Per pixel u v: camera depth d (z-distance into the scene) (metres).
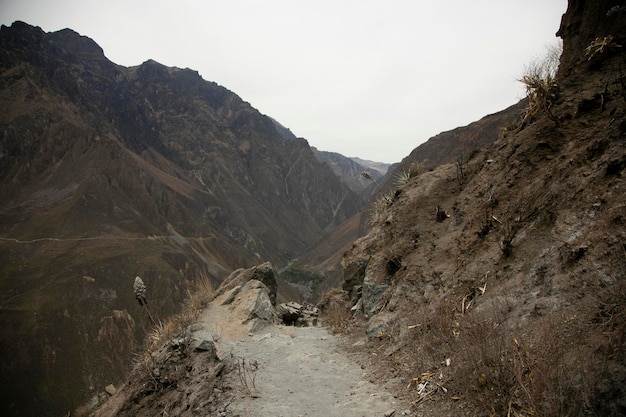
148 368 8.52
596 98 6.96
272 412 5.18
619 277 4.29
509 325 5.07
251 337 9.36
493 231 7.42
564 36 8.80
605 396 3.25
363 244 13.07
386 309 8.50
